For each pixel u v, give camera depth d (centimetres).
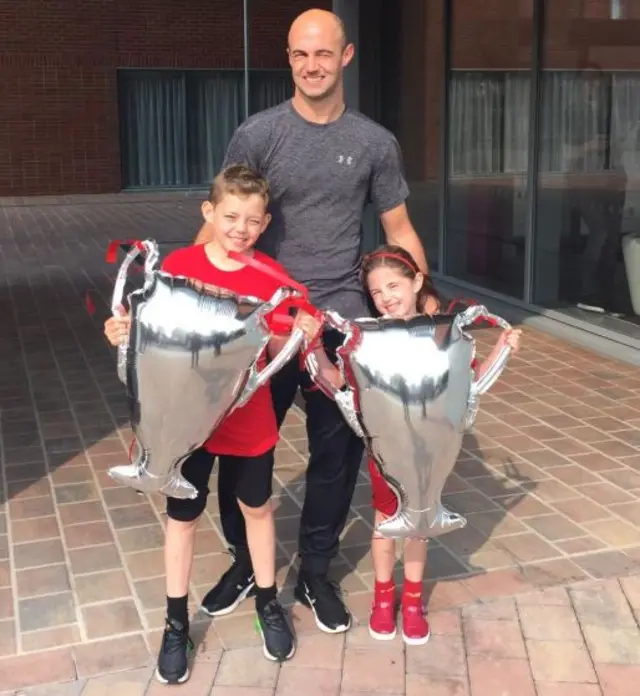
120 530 364
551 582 322
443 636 291
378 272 268
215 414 241
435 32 794
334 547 298
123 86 1662
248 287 258
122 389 555
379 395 240
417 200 862
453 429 244
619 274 627
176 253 265
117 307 245
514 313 712
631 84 598
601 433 470
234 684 268
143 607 308
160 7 1627
